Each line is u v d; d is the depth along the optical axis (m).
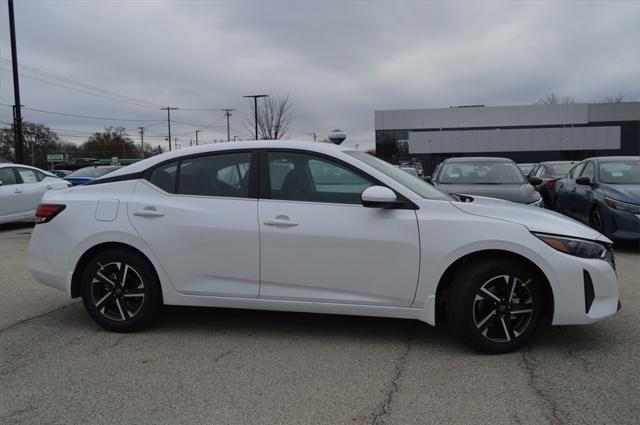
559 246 3.70
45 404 3.14
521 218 3.84
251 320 4.70
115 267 4.32
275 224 4.00
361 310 3.97
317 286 4.00
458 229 3.78
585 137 51.91
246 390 3.31
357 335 4.29
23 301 5.41
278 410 3.05
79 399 3.20
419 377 3.47
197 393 3.27
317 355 3.87
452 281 3.90
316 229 3.94
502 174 9.05
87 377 3.51
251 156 4.22
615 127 51.56
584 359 3.74
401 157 58.72
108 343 4.15
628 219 7.71
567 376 3.46
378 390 3.29
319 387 3.34
